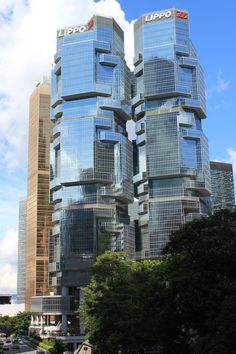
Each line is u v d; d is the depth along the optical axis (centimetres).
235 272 5122
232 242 5050
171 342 5594
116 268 9644
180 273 5275
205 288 4997
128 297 6209
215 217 5747
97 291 8825
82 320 9925
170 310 5253
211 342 4459
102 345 6894
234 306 4397
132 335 5684
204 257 5128
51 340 16062
